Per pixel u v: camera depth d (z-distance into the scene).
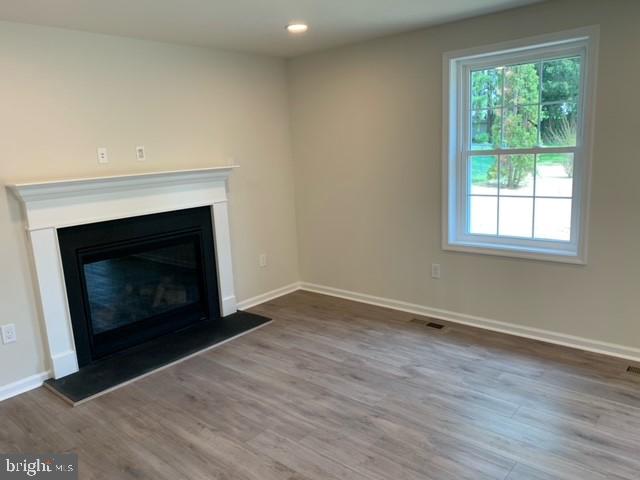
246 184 4.36
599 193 3.06
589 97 2.99
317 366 3.23
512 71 3.39
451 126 3.64
